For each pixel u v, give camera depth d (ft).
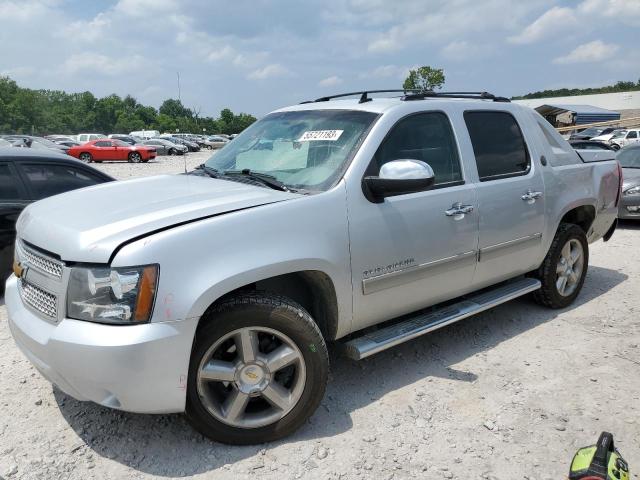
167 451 9.41
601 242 26.08
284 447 9.55
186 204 9.50
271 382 9.47
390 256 10.91
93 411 10.66
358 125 11.44
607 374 12.25
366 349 10.71
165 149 149.18
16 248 10.57
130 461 9.14
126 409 8.46
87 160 113.50
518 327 14.98
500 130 13.91
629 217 29.68
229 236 8.84
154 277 8.20
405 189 10.16
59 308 8.55
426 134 12.12
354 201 10.41
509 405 10.95
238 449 9.48
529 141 14.61
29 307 9.41
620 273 20.49
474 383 11.84
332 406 10.91
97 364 8.07
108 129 419.54
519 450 9.52
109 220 9.02
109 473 8.84
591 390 11.53
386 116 11.46
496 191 13.10
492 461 9.23
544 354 13.29
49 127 370.94
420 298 11.95
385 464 9.12
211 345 8.88
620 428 10.15
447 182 12.28
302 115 12.89
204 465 9.04
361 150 10.84
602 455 6.74
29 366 12.66
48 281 8.85
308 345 9.53
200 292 8.41
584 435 9.95
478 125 13.37
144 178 12.64
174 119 420.77
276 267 9.18
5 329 15.08
